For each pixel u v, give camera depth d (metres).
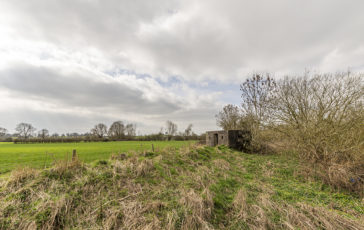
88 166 6.81
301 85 10.95
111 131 62.78
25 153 18.58
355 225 4.36
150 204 4.96
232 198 5.90
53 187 5.14
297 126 10.12
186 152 10.22
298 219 4.63
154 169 7.43
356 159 7.17
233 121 24.25
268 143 13.52
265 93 14.92
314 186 7.10
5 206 4.16
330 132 8.27
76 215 4.39
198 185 6.49
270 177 8.18
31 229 3.63
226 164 9.56
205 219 4.58
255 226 4.43
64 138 51.72
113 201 5.04
